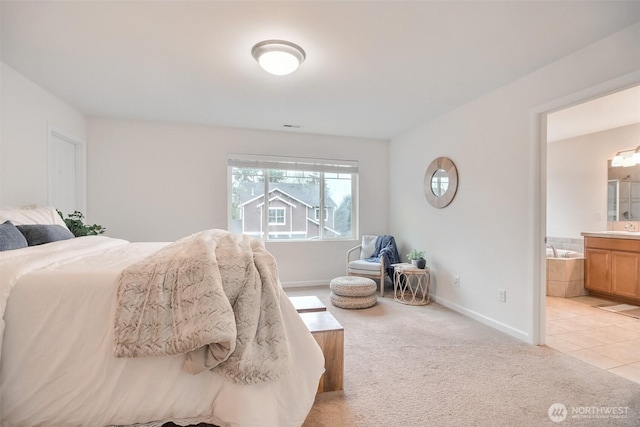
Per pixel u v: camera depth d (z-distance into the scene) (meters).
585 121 3.78
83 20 1.86
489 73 2.57
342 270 4.77
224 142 4.23
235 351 1.17
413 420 1.59
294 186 4.63
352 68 2.49
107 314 1.18
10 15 1.81
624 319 3.14
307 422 1.57
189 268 1.24
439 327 2.92
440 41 2.09
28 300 1.17
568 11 1.76
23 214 2.17
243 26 1.93
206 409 1.20
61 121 3.21
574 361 2.24
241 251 1.47
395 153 4.79
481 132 3.10
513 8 1.74
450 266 3.54
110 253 1.81
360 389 1.87
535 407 1.70
